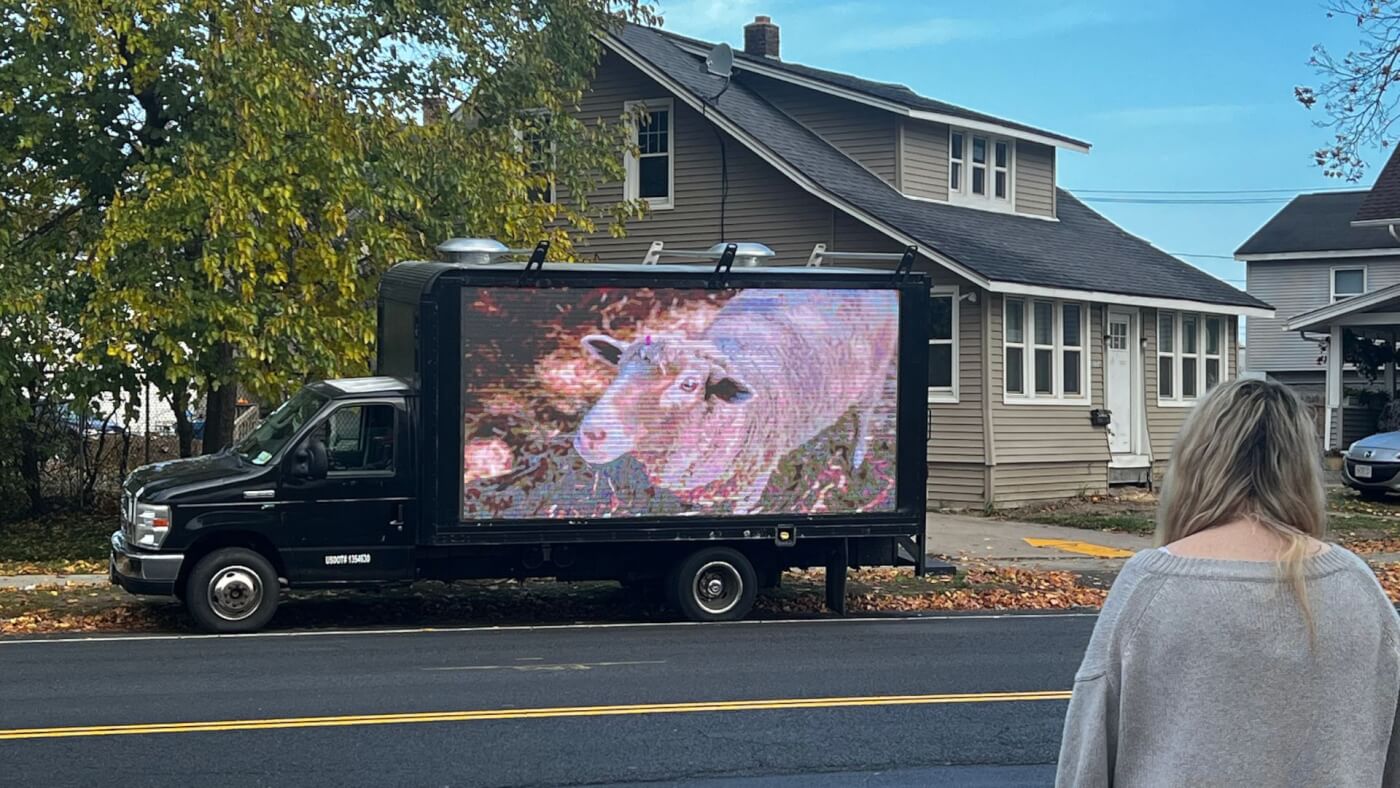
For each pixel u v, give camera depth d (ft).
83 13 48.98
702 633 37.27
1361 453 70.90
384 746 24.29
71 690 29.04
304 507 37.63
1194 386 84.64
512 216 58.18
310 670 31.42
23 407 55.11
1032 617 40.42
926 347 40.45
